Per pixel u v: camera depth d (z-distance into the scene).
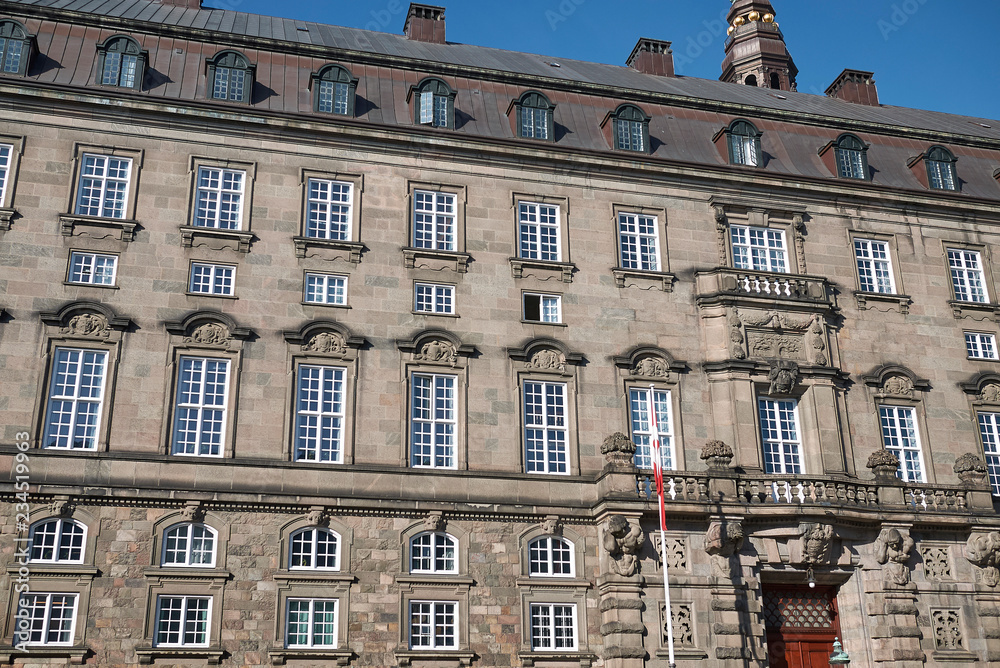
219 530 28.95
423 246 34.62
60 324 29.91
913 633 31.72
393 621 29.41
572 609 30.89
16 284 30.06
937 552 33.31
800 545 31.38
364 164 34.69
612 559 30.48
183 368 30.70
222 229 32.28
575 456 32.81
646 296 35.66
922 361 37.72
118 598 27.62
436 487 31.16
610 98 40.44
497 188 35.75
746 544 31.56
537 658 29.95
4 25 33.00
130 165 32.47
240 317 31.58
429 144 35.31
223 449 30.03
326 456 30.98
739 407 34.44
